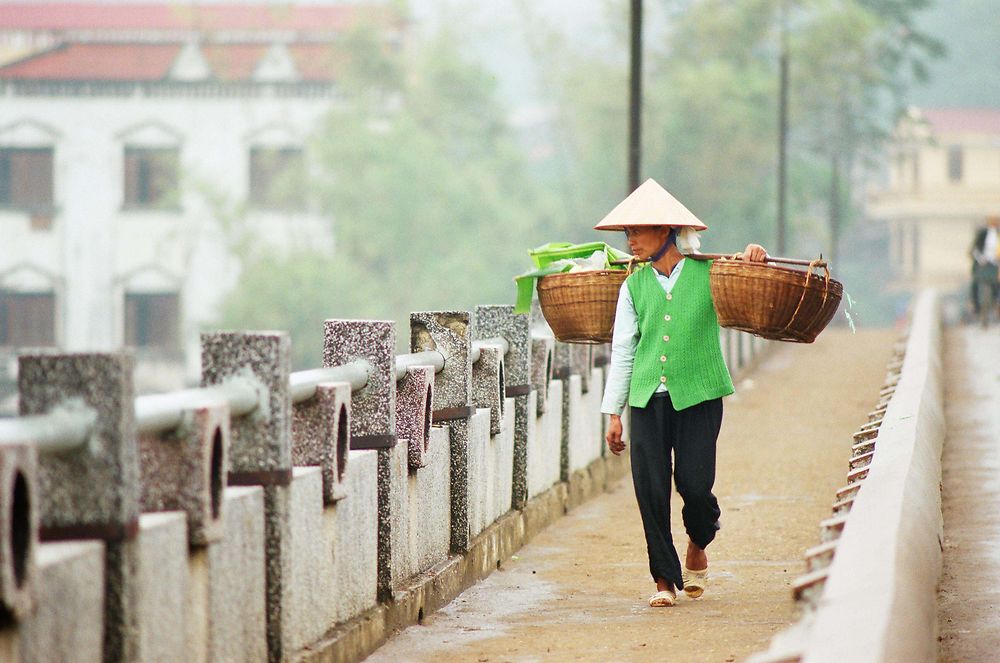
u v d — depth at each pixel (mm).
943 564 16359
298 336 113625
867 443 18281
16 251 119188
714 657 13391
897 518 11727
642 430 16250
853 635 8742
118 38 123188
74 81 119250
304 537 12219
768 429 35906
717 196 122438
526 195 125750
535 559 20516
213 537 10281
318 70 121000
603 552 21109
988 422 29719
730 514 23984
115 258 119125
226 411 10477
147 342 119750
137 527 9234
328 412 12727
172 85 119625
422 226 116438
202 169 119625
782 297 15094
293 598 11898
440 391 17641
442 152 124062
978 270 65438
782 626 15008
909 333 45812
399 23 127062
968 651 12562
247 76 119625
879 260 196500
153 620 9445
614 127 123250
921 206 178125
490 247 117625
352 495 13680
